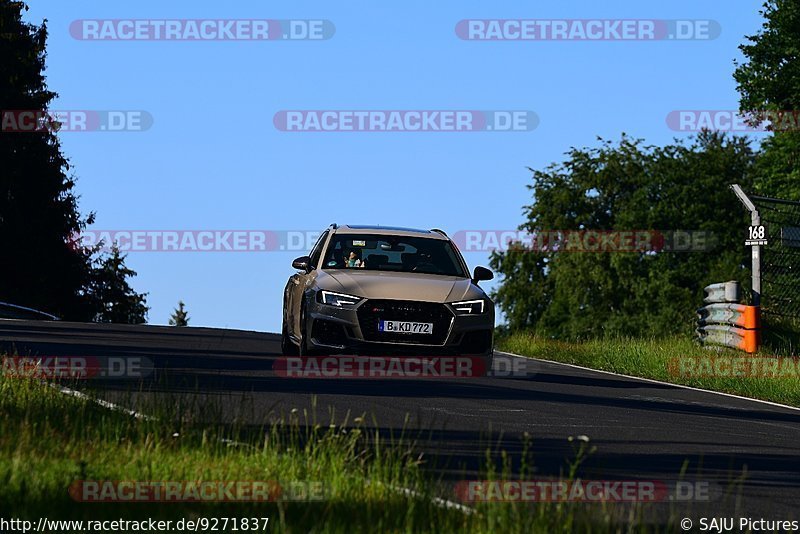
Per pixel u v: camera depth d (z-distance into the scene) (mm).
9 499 22422
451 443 35938
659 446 38406
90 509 22375
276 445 29047
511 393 53344
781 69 198250
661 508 27344
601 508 25812
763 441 41750
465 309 58781
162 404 35625
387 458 27984
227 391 46938
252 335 95500
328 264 63094
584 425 42969
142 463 26422
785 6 198750
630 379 68062
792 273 93812
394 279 59906
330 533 21109
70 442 28219
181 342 80625
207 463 27266
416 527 21891
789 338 89938
